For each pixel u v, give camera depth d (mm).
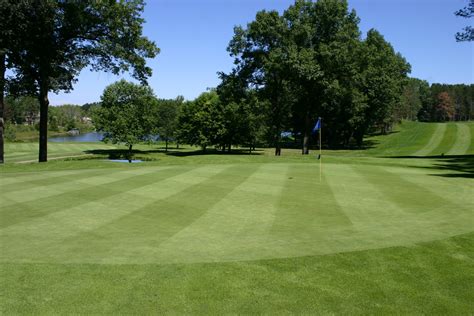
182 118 57219
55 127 140750
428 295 5863
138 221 10094
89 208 11484
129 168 20750
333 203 12102
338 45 37406
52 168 21750
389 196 13156
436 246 7887
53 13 25219
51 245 8180
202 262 7074
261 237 8695
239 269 6746
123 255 7512
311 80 39219
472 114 166625
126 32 29172
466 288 6090
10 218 10430
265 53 39844
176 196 13117
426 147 60938
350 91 42719
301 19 38875
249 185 15188
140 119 45938
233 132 54438
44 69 26938
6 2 22547
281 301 5652
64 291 5906
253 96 42594
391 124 90125
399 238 8469
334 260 7168
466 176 17828
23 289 5969
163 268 6785
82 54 29125
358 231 9086
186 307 5465
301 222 9961
